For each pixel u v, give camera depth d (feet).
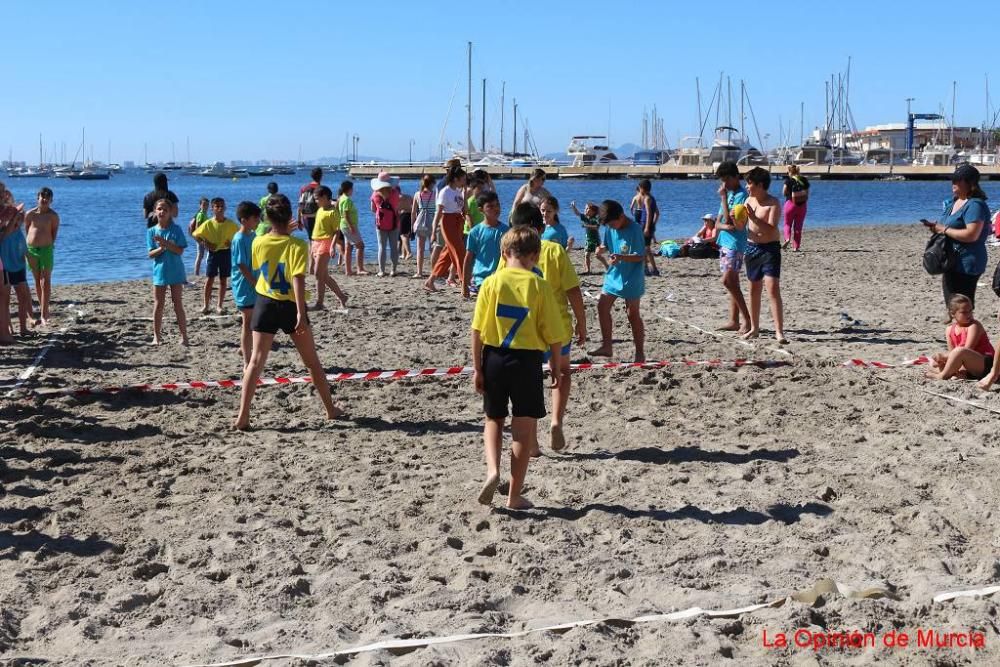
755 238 36.70
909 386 28.68
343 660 13.24
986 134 409.49
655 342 37.29
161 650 13.73
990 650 13.15
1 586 15.94
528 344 18.48
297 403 28.22
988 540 17.42
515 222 22.88
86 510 19.53
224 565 16.62
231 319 44.57
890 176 305.32
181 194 271.28
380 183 61.05
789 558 16.76
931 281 57.72
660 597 15.28
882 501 19.31
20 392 29.45
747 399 27.81
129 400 28.81
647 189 61.31
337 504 19.66
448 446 23.80
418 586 15.78
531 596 15.40
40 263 43.70
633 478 21.06
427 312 46.01
